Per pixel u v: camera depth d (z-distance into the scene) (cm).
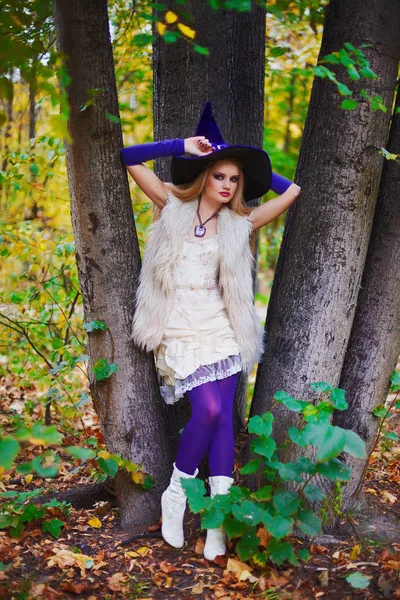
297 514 245
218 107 338
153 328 283
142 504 298
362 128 283
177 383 278
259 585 245
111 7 459
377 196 301
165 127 338
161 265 280
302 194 299
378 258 306
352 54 274
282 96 711
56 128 210
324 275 290
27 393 548
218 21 332
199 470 324
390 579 247
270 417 253
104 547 278
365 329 308
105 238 287
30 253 446
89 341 298
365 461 310
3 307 459
